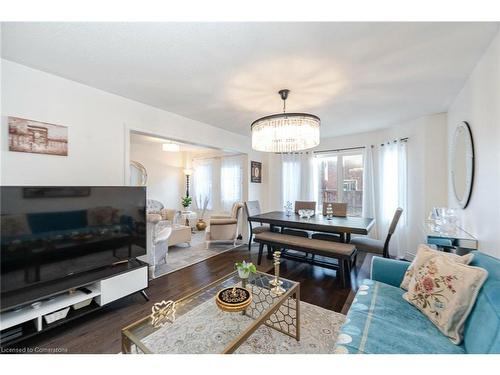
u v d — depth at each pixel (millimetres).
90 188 2027
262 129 2420
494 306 996
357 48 1660
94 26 1437
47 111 2045
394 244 3840
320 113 3176
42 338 1704
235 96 2561
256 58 1800
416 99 2672
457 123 2594
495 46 1552
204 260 3611
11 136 1854
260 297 1781
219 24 1417
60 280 1894
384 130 4094
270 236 3281
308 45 1627
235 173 5820
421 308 1385
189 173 6473
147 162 5859
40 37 1545
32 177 1968
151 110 2883
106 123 2441
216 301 1562
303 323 1883
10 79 1849
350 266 2943
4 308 1484
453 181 2717
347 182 4637
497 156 1608
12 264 1598
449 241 2078
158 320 1458
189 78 2141
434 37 1540
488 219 1778
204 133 3697
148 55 1770
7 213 1577
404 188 3686
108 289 1995
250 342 1636
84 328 1835
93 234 2039
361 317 1350
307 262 3248
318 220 3227
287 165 5074
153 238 2879
